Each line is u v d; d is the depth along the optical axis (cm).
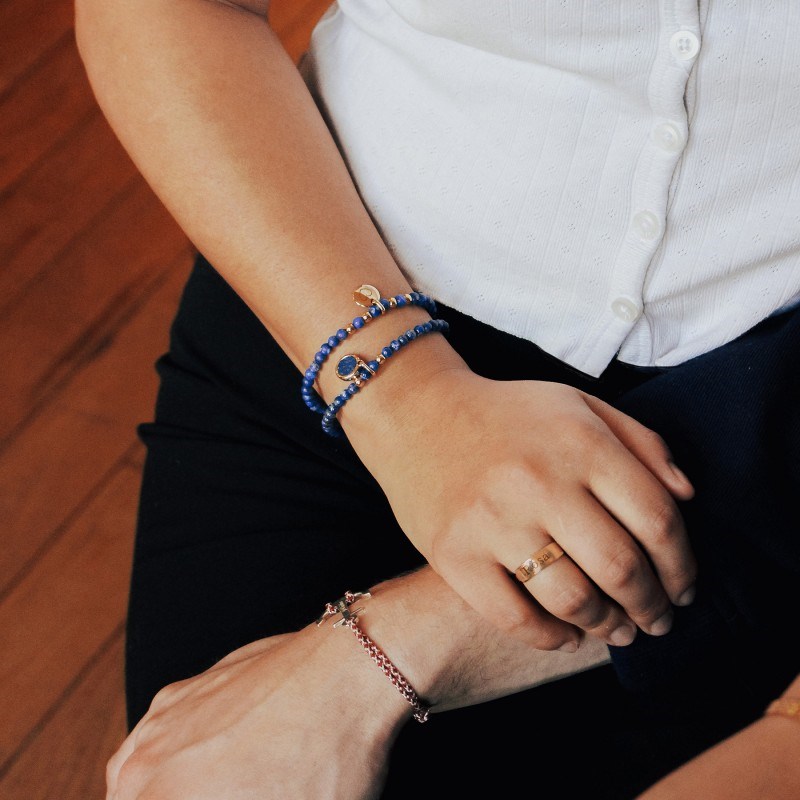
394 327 65
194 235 71
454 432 59
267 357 84
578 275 66
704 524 57
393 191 71
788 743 43
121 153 172
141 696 75
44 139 176
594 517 53
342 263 66
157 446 85
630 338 67
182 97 69
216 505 79
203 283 91
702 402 58
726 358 59
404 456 60
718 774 43
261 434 81
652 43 56
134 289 156
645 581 53
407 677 62
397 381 63
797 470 56
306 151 69
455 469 57
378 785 63
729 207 61
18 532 135
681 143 58
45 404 146
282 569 74
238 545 76
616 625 57
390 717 63
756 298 63
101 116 177
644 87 58
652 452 57
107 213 165
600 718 68
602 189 62
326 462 78
